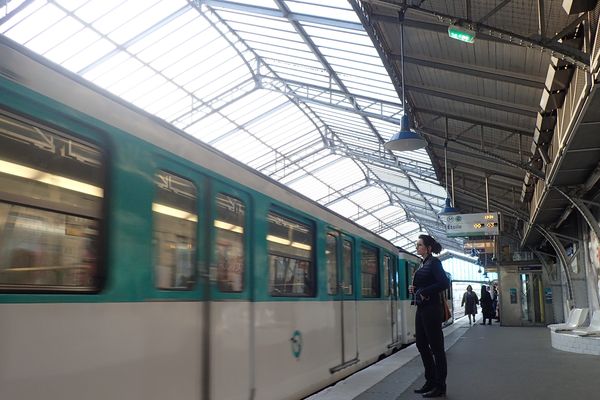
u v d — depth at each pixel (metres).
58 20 15.48
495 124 12.73
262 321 5.59
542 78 9.21
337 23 13.48
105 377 3.31
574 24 6.32
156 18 16.72
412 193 38.41
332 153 32.53
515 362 10.95
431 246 7.38
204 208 4.65
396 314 12.98
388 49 10.33
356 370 9.34
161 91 20.80
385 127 22.45
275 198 6.16
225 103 22.95
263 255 5.74
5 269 2.77
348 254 9.11
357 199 45.00
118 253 3.52
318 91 21.44
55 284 3.04
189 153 4.48
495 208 23.78
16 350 2.75
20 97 2.94
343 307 8.54
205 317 4.50
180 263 4.23
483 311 27.64
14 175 2.87
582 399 7.07
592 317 13.56
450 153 16.91
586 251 17.56
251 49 19.80
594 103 6.68
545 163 11.38
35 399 2.83
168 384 3.93
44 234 3.01
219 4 15.80
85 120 3.36
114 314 3.43
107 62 18.03
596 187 13.13
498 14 7.59
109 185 3.52
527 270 25.58
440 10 7.98
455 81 10.73
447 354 12.62
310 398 6.96
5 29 15.09
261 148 29.55
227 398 4.76
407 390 7.59
